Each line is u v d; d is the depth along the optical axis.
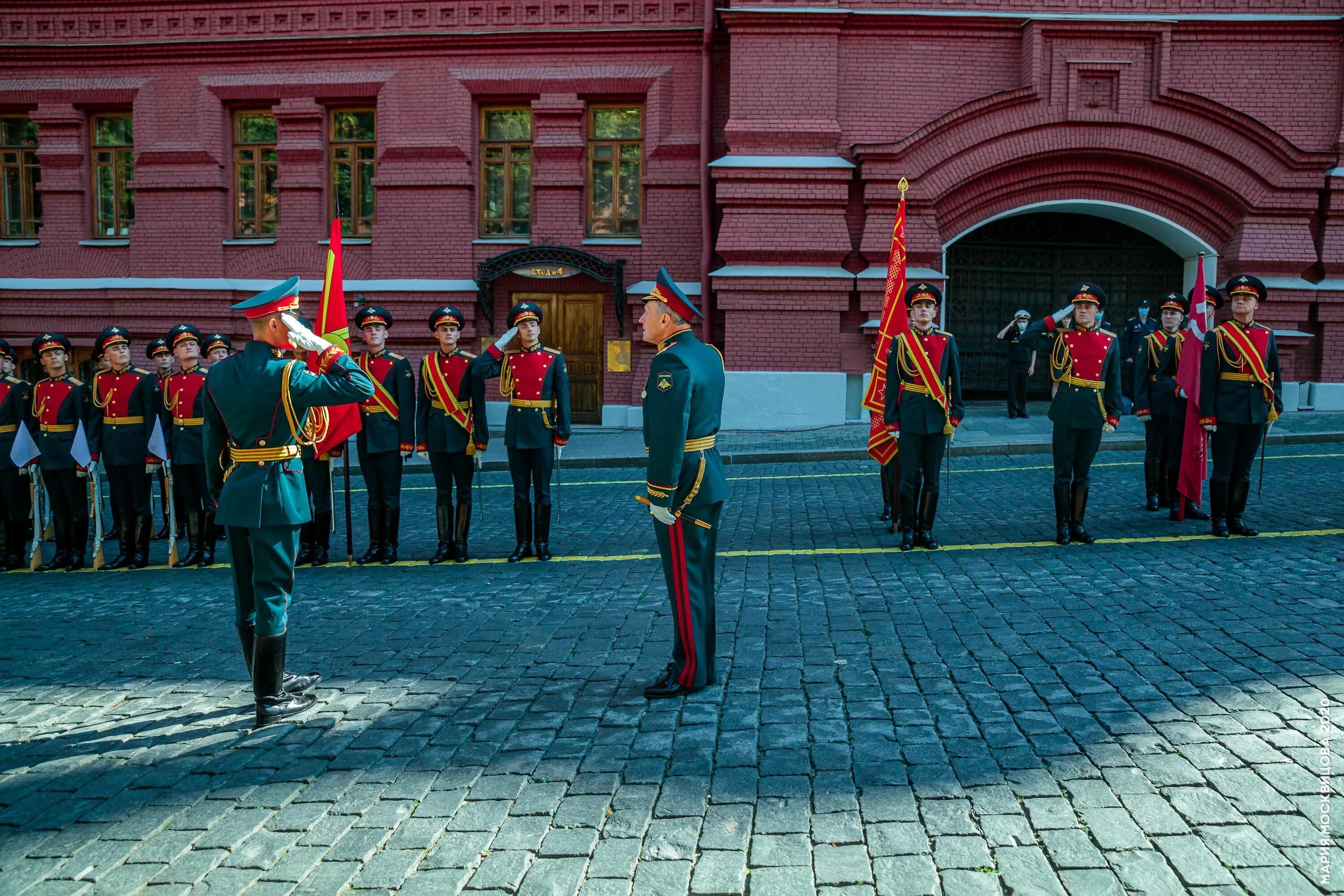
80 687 5.39
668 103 16.95
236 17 17.44
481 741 4.39
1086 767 3.83
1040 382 19.86
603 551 8.72
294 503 4.75
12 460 9.23
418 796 3.85
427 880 3.22
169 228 17.94
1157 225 17.05
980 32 16.25
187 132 17.77
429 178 17.36
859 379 16.66
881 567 7.53
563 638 5.98
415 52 17.25
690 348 4.81
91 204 18.36
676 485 4.65
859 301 16.48
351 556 8.81
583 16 16.97
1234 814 3.41
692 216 17.06
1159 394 9.35
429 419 8.45
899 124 16.38
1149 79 16.08
